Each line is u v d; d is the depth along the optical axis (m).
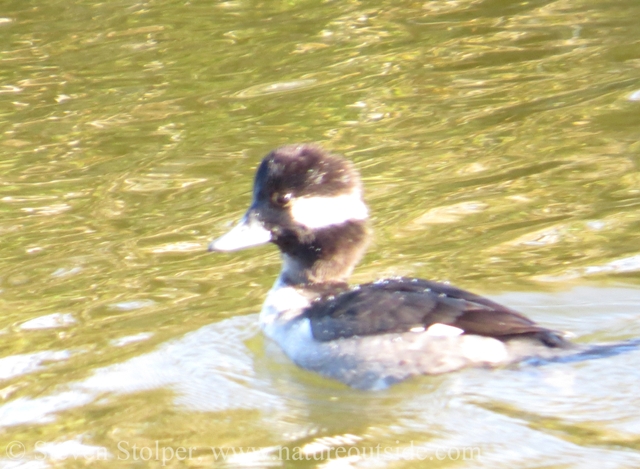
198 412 9.39
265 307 11.12
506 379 9.20
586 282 11.58
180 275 12.46
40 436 9.06
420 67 18.89
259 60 19.72
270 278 12.39
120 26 22.16
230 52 20.22
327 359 9.94
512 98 17.19
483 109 16.83
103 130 16.98
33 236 13.57
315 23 21.70
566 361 9.30
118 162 15.77
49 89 18.89
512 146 15.45
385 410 9.15
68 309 11.66
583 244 12.50
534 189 14.06
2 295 12.05
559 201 13.66
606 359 9.28
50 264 12.80
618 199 13.59
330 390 9.72
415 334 9.65
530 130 15.93
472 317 9.60
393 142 15.80
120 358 10.52
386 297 10.08
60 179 15.30
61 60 20.30
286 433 8.91
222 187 14.68
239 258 13.02
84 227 13.78
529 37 20.09
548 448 8.22
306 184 10.96
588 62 18.47
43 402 9.69
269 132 16.44
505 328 9.47
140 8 23.25
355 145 15.73
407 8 22.50
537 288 11.51
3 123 17.48
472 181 14.45
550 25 20.70
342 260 11.13
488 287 11.59
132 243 13.28
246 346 10.72
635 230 12.73
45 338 11.02
